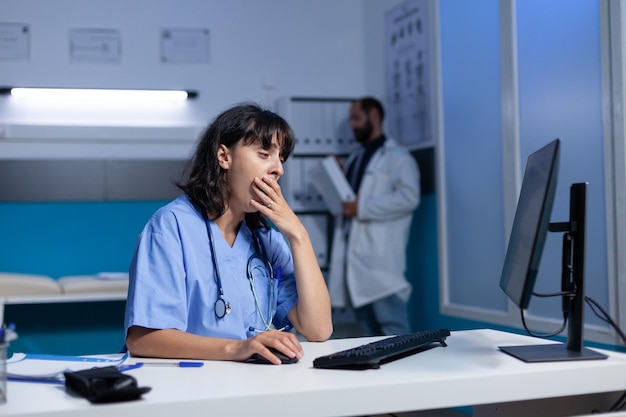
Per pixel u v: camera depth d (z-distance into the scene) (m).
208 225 1.42
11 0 3.66
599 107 2.40
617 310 2.31
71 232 3.61
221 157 1.44
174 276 1.33
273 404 0.94
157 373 1.10
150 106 3.81
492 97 3.04
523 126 2.82
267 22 4.00
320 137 3.93
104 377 0.94
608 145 2.34
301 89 4.04
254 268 1.47
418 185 3.46
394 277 3.46
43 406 0.89
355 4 4.14
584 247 1.21
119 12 3.79
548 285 2.65
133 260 1.37
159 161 3.72
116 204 3.67
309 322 1.48
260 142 1.43
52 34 3.71
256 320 1.44
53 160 3.59
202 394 0.93
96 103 3.74
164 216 1.38
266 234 1.56
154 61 3.84
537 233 1.05
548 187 1.04
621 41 2.29
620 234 2.29
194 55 3.88
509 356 1.21
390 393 0.99
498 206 3.01
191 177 1.46
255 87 3.97
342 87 4.11
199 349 1.23
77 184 3.61
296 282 1.50
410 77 3.71
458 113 3.29
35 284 3.11
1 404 0.91
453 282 3.37
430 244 3.57
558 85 2.61
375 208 3.43
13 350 3.45
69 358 1.23
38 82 3.69
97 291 3.19
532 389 1.07
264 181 1.44
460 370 1.08
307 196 3.89
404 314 3.48
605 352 1.23
